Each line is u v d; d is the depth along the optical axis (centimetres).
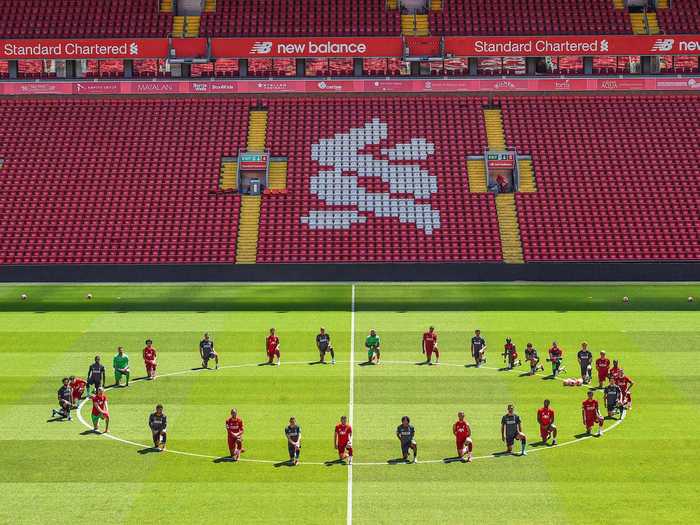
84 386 4706
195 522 3309
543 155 8725
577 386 4991
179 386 4988
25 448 4072
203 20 9694
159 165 8662
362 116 9138
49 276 7756
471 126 9044
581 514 3375
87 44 9238
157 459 3947
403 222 8194
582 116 9081
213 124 9044
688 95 9244
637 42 9200
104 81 9219
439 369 5297
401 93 9300
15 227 8125
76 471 3803
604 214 8181
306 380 5084
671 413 4544
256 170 8638
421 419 4459
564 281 7725
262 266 7769
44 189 8456
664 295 7131
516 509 3422
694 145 8769
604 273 7756
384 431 4297
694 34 9331
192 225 8131
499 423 4400
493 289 7406
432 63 9444
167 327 6219
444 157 8781
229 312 6631
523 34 9594
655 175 8512
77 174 8594
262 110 9200
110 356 5559
